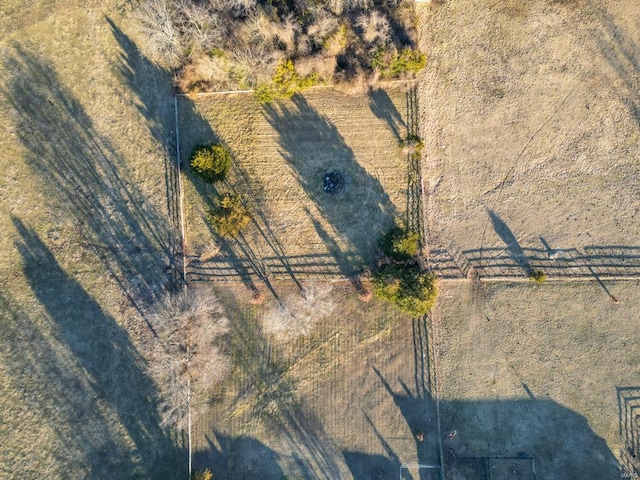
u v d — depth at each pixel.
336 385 26.44
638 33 26.33
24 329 26.31
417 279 24.66
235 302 26.47
